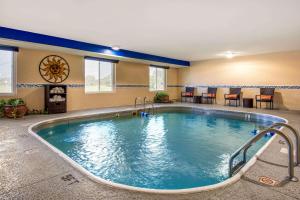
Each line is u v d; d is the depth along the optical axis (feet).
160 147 13.71
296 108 25.18
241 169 7.68
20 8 11.88
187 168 10.44
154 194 6.03
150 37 18.61
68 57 23.59
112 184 6.52
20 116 18.49
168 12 12.50
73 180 6.86
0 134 12.55
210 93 32.48
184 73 37.32
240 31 16.61
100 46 22.22
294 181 6.84
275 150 10.00
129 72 30.37
